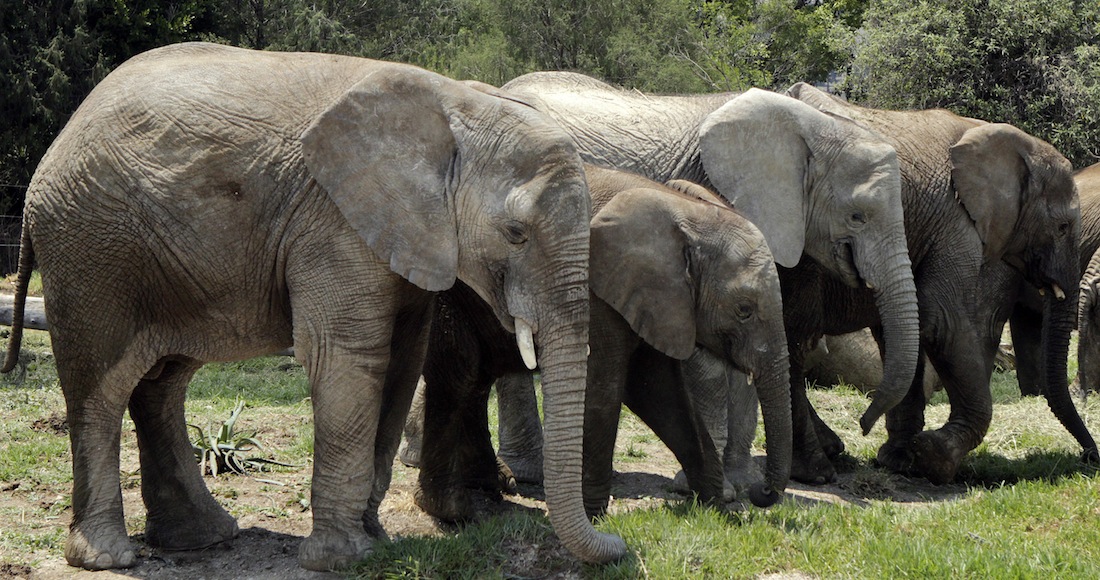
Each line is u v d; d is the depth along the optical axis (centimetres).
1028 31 2533
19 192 3094
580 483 638
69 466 909
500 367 817
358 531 694
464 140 655
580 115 995
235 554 739
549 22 3025
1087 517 803
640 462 1049
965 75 2620
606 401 775
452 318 802
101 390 694
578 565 674
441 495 809
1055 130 2503
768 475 777
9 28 3028
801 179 962
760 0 4297
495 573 664
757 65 3866
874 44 2644
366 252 663
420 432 980
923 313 1032
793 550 712
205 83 679
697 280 760
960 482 1026
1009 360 1623
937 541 734
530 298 642
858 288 995
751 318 754
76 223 674
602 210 767
